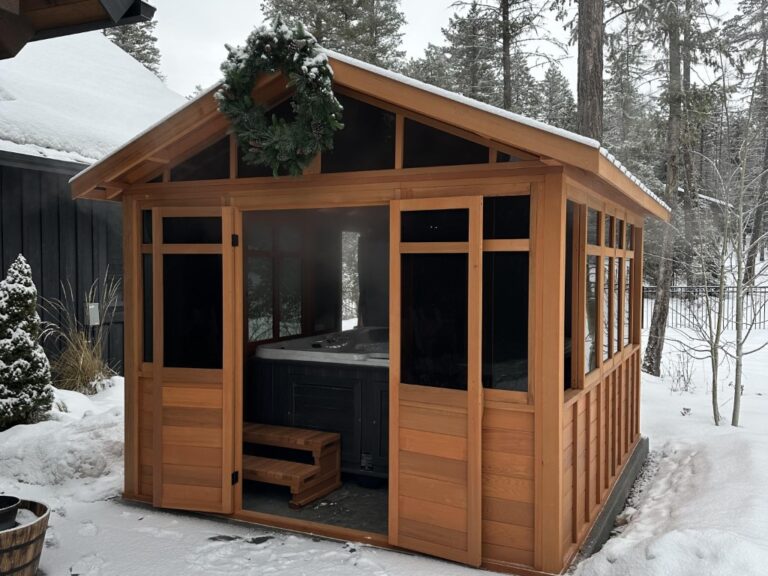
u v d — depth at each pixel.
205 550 3.58
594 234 4.11
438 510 3.40
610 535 4.08
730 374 9.84
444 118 3.17
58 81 9.43
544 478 3.19
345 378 4.66
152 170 4.20
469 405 3.27
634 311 5.86
